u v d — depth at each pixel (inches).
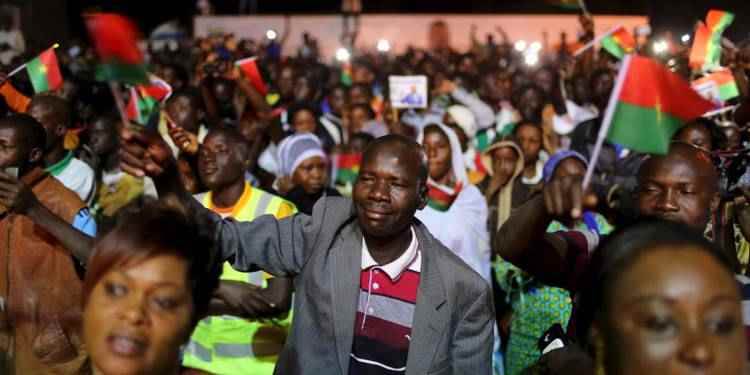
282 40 904.3
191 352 175.2
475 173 291.4
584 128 285.3
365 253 134.8
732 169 155.3
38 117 208.7
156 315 84.4
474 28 903.7
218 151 184.9
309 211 244.4
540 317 198.1
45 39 786.8
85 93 354.9
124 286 84.3
